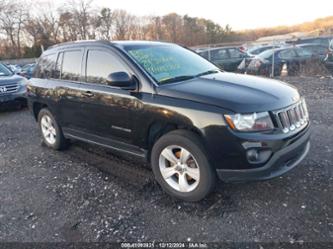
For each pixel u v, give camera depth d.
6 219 3.23
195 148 3.05
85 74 4.20
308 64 12.32
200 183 3.11
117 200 3.43
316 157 4.07
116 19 50.88
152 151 3.47
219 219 2.95
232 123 2.83
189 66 4.07
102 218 3.12
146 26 50.88
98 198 3.50
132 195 3.51
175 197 3.38
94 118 4.10
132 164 4.33
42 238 2.87
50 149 5.30
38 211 3.34
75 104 4.35
